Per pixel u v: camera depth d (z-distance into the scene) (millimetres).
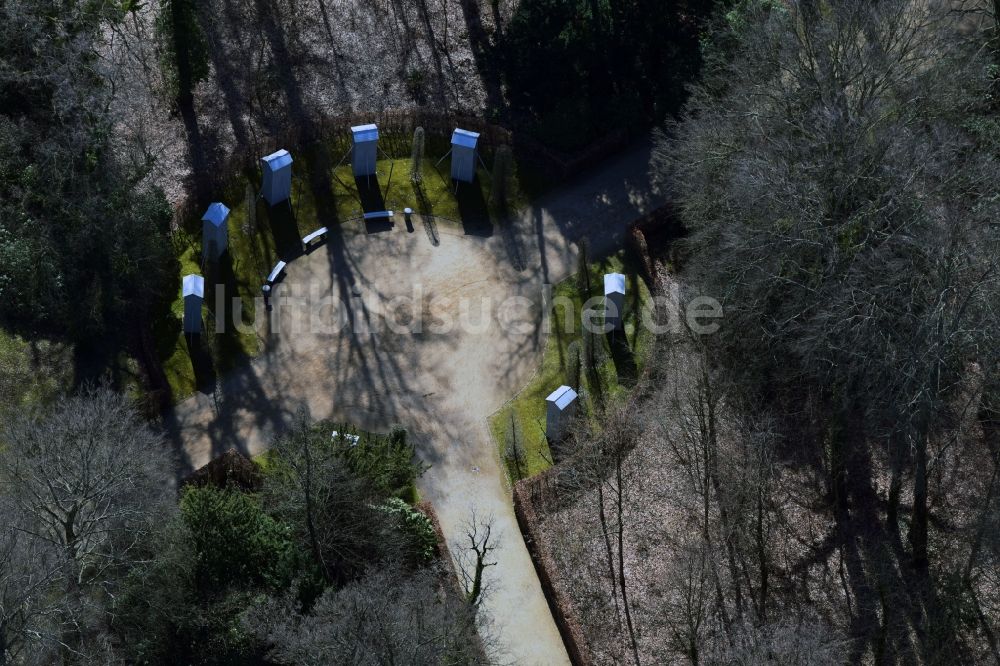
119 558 53594
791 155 62844
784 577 60625
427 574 56000
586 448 62500
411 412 66750
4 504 53438
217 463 62688
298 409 66438
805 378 66000
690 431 60719
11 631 50719
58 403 61875
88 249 66750
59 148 66625
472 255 74375
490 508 62844
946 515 62531
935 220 58688
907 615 59000
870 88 66625
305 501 56125
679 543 61438
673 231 76125
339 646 48906
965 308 54188
